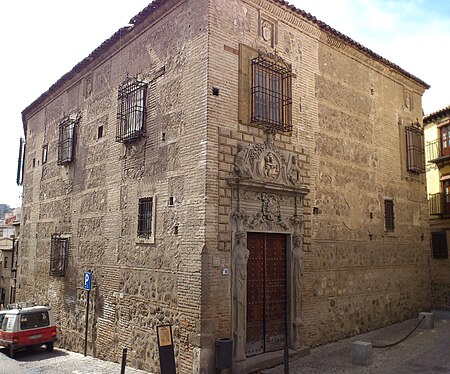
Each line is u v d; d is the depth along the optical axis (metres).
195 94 10.11
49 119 18.53
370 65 15.05
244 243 9.95
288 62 11.85
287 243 11.33
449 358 10.34
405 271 15.49
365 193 14.15
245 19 10.84
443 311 19.14
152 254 10.88
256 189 10.41
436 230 20.52
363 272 13.60
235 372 9.27
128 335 11.48
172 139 10.69
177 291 9.86
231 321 9.58
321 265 12.14
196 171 9.77
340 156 13.31
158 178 11.02
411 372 9.34
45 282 17.02
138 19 12.20
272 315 10.76
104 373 10.56
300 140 11.94
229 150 10.00
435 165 21.14
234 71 10.38
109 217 13.06
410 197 16.33
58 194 16.81
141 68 12.33
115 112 13.43
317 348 11.48
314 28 12.70
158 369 10.16
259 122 10.62
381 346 11.39
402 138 16.28
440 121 21.08
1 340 14.47
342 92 13.72
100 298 13.06
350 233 13.32
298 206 11.54
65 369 11.36
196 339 9.13
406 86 16.89
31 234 19.00
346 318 12.73
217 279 9.44
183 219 9.97
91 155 14.63
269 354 10.22
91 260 13.82
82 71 15.73
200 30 10.21
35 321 14.77
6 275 32.22
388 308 14.45
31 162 20.03
